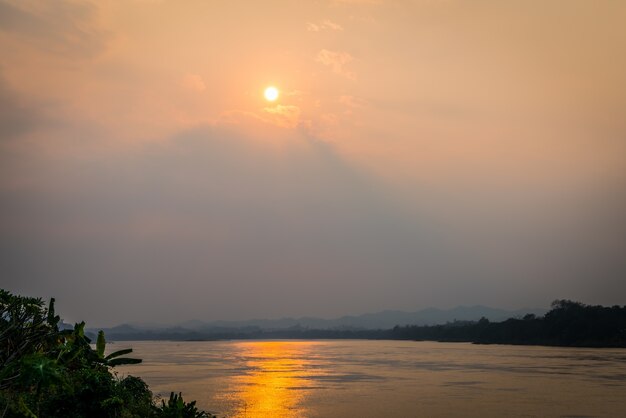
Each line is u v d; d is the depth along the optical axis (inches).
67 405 565.6
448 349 7864.2
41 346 595.2
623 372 3604.8
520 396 2420.0
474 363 4606.3
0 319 542.9
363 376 3440.0
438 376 3408.0
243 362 4997.5
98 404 577.0
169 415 703.7
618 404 2183.8
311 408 2069.4
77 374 606.5
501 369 3932.1
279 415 1913.1
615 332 7780.5
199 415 762.2
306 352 7465.6
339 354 6663.4
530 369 3905.0
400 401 2263.8
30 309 553.6
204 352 7691.9
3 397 513.7
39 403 540.7
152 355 6609.3
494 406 2135.8
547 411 2014.0
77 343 668.1
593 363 4495.6
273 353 7204.7
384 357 5757.9
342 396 2412.6
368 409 2053.4
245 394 2444.6
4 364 528.1
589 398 2348.7
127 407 654.5
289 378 3270.2
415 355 6136.8
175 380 3083.2
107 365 710.5
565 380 3102.9
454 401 2267.5
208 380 3102.9
